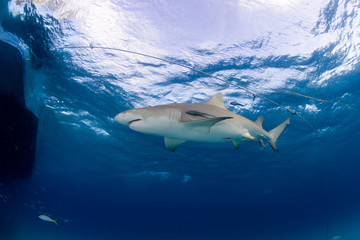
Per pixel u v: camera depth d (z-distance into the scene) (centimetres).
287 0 875
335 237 1096
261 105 1378
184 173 2936
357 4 879
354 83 1299
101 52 1030
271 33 966
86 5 845
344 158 2858
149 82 1188
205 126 278
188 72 1109
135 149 2141
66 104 1495
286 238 8481
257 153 2239
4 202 3142
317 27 951
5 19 891
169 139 354
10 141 1243
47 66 1132
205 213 7212
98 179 3562
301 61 1077
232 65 1064
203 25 930
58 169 3244
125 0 842
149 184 3584
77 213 8562
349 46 1038
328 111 1573
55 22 904
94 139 2038
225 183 3519
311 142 2122
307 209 7725
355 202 6888
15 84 1055
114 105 1417
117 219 9131
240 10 895
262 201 5584
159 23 916
